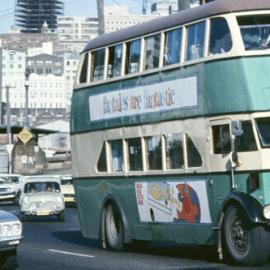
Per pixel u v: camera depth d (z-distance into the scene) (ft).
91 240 84.58
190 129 58.90
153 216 64.13
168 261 59.47
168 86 61.72
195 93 58.39
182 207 60.08
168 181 61.67
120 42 69.36
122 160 68.74
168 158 61.72
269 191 52.34
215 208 56.24
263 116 53.26
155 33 64.13
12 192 189.98
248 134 53.62
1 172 271.69
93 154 73.51
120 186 69.05
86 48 75.20
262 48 54.54
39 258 64.08
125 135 67.87
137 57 66.59
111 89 70.18
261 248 52.49
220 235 55.62
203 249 70.44
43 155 287.28
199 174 57.82
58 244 79.61
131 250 70.95
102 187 72.08
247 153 53.42
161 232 63.26
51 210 121.39
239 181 53.88
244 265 53.62
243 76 54.29
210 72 56.75
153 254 66.44
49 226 110.93
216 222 56.34
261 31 54.90
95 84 73.00
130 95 67.10
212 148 56.49
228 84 55.21
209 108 56.75
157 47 63.82
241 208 53.36
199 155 57.88
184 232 60.13
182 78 59.98
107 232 71.15
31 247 75.66
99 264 58.44
